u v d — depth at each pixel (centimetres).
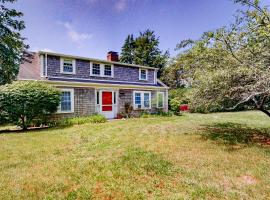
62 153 558
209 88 629
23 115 1007
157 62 3522
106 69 1642
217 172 411
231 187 346
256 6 600
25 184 358
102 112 1514
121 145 638
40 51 1282
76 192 328
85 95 1420
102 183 362
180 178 381
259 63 604
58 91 1125
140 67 1866
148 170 422
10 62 1460
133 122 1205
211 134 815
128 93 1684
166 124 1109
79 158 508
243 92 597
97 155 532
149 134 820
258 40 628
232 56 705
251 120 1340
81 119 1202
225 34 676
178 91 1816
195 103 697
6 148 610
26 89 1004
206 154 534
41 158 511
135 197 314
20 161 488
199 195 319
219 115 1753
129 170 422
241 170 420
